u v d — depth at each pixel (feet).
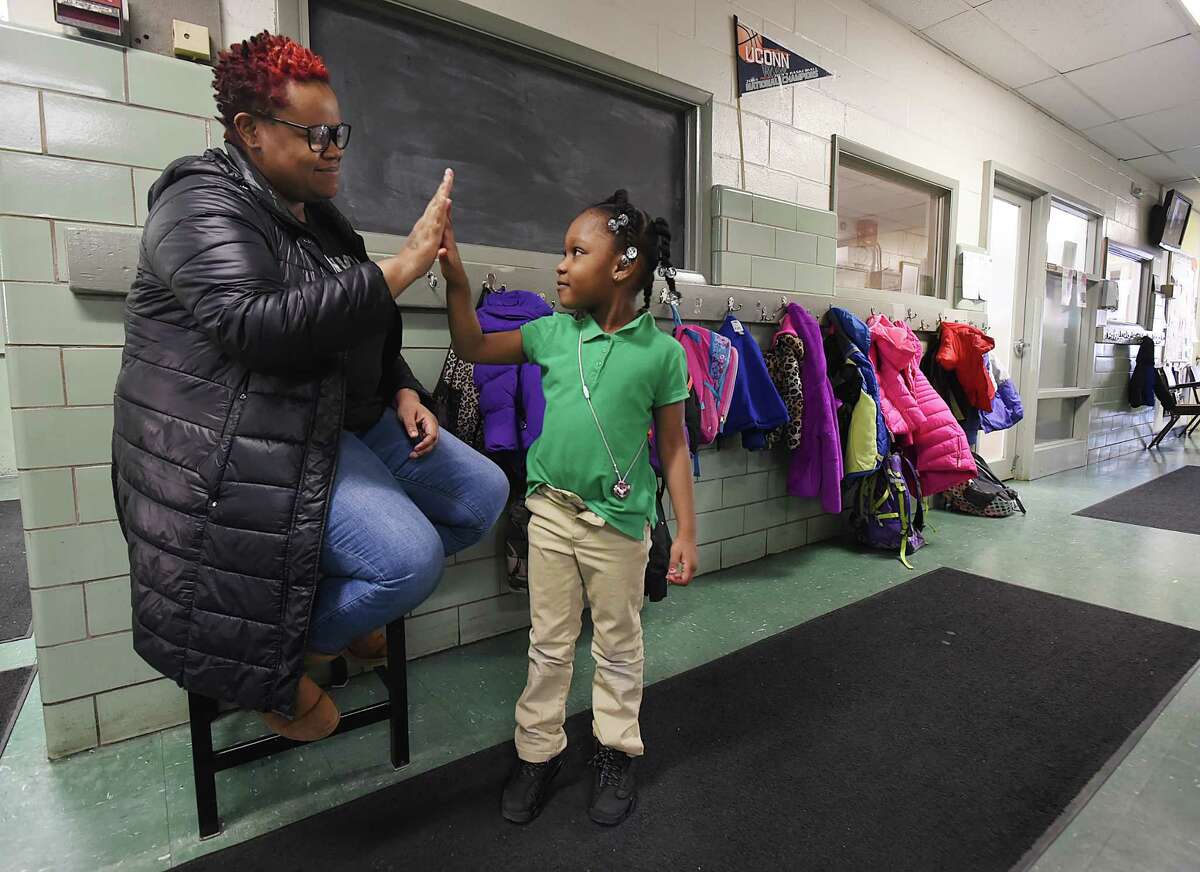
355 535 3.35
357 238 4.25
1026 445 15.51
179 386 3.11
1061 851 3.78
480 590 6.71
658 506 5.78
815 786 4.37
